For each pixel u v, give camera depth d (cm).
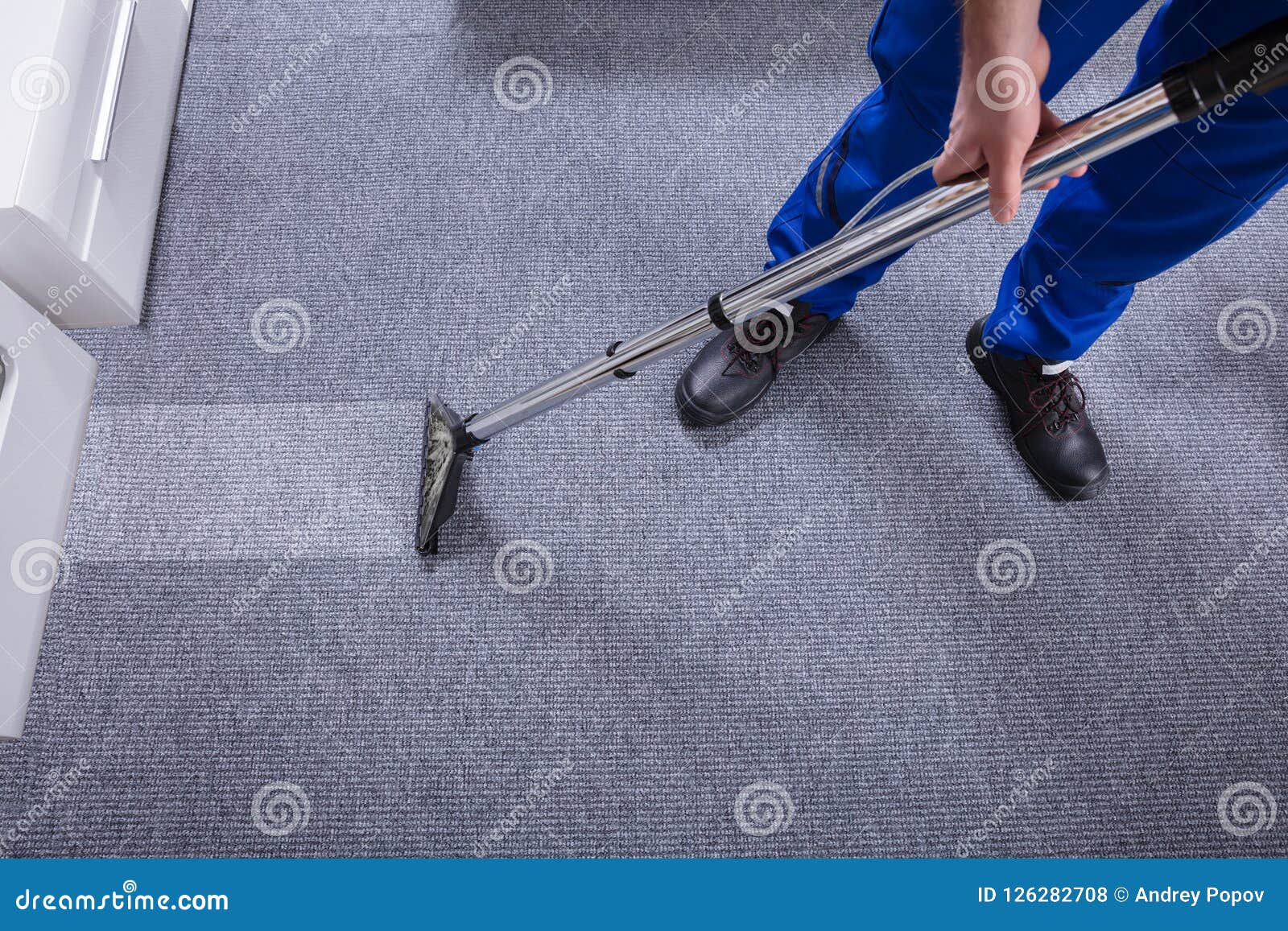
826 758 115
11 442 108
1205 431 131
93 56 112
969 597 122
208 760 112
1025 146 66
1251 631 122
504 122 143
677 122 145
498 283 134
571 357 131
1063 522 126
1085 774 116
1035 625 121
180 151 139
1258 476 129
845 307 123
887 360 133
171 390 127
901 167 96
